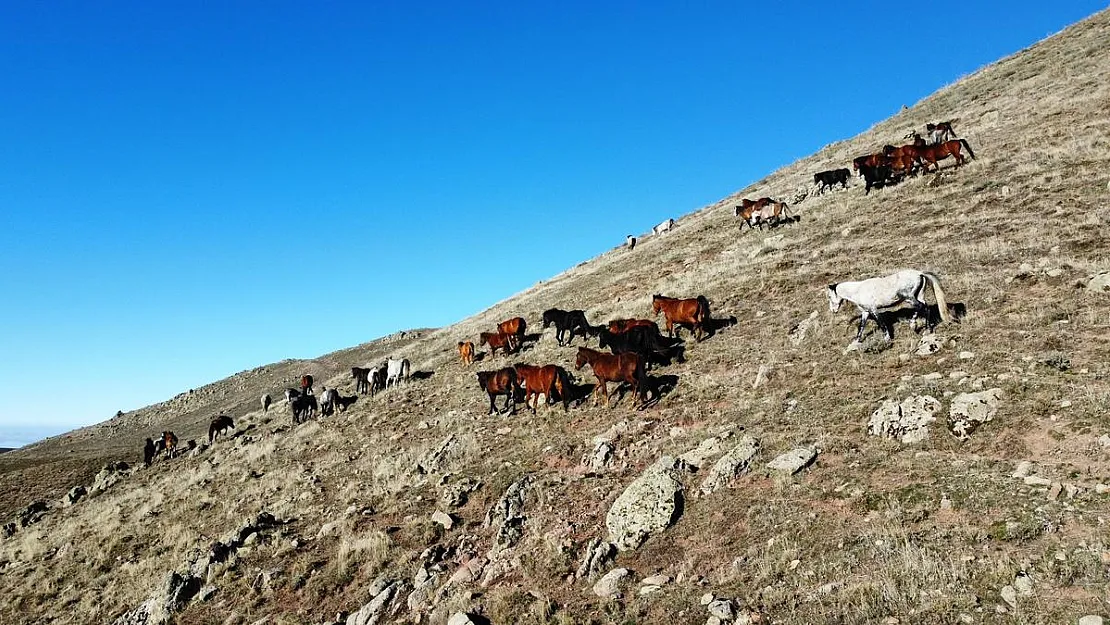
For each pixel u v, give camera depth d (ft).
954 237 69.36
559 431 53.88
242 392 226.99
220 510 62.80
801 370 48.16
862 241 78.23
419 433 69.26
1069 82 114.32
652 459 42.45
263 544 48.24
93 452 169.99
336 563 42.29
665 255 119.75
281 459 78.38
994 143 97.76
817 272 71.67
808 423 38.75
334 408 100.32
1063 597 19.80
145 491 83.71
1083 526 22.74
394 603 35.40
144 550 57.82
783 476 32.81
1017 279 52.54
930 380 38.63
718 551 28.94
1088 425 29.32
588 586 29.73
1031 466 27.50
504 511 41.34
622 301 97.40
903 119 157.79
